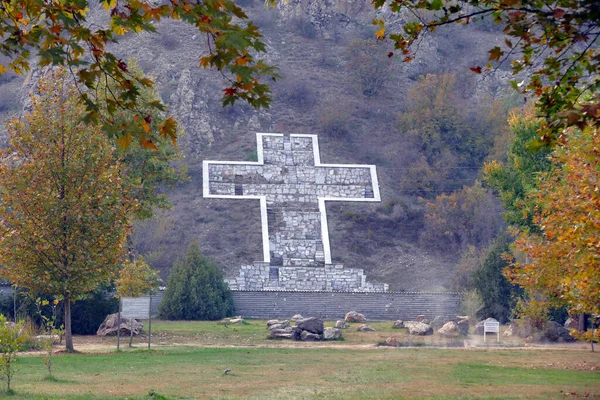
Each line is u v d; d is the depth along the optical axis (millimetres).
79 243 26797
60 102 27719
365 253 74938
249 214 78188
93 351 28125
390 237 77875
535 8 9523
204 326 42844
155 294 51625
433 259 75062
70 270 26844
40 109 27234
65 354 26328
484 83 108875
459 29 123062
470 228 77938
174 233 73938
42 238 26625
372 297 55844
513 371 22453
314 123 96750
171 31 109062
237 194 81500
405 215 81125
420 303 55625
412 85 108625
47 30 8188
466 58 116750
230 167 84062
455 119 95688
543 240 29141
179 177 47625
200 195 80500
